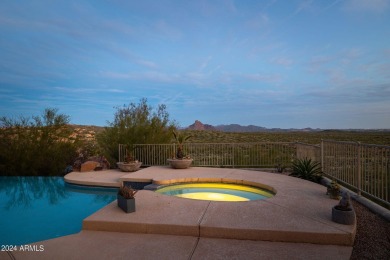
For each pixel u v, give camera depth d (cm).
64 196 863
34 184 1070
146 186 862
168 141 1438
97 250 411
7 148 1291
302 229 448
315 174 965
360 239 461
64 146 1395
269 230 446
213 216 517
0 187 1016
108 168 1287
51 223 605
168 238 457
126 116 1425
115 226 487
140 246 425
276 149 1227
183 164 1128
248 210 556
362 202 661
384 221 548
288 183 840
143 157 1320
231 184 916
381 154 587
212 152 1274
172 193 828
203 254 397
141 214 530
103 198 834
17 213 679
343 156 802
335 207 500
